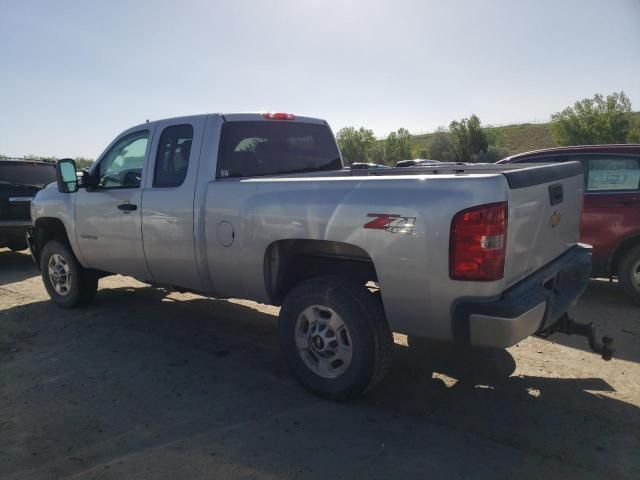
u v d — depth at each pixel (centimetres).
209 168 447
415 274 328
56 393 404
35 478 296
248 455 313
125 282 765
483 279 309
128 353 484
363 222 344
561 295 384
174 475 295
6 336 538
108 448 325
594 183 618
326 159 571
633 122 5028
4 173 929
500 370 431
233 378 426
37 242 660
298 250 401
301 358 393
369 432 337
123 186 527
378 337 359
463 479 286
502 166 477
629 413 356
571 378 413
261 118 498
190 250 455
